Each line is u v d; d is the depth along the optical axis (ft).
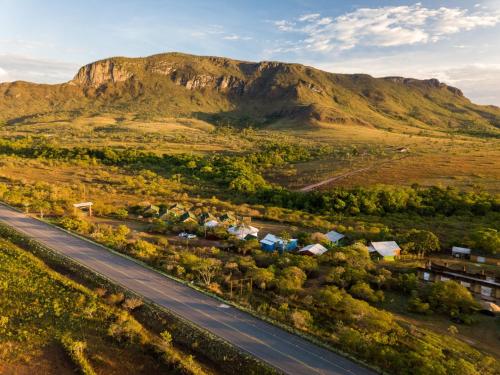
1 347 119.44
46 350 120.57
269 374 110.32
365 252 210.18
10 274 165.58
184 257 189.57
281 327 133.08
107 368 116.06
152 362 120.47
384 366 114.11
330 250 210.79
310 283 179.93
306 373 110.32
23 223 239.09
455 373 108.58
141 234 240.53
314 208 329.72
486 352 128.67
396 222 286.66
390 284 178.50
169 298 150.92
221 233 245.86
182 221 271.69
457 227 266.77
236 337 126.82
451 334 140.05
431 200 319.06
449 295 161.07
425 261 214.28
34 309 141.18
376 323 137.49
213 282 168.96
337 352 120.26
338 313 150.00
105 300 151.23
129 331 131.03
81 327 133.08
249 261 197.98
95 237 215.51
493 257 215.72
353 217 303.07
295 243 231.71
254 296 162.50
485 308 156.97
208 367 118.11
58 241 208.44
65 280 164.76
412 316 154.20
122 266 179.01
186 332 130.62
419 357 112.98
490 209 300.20
